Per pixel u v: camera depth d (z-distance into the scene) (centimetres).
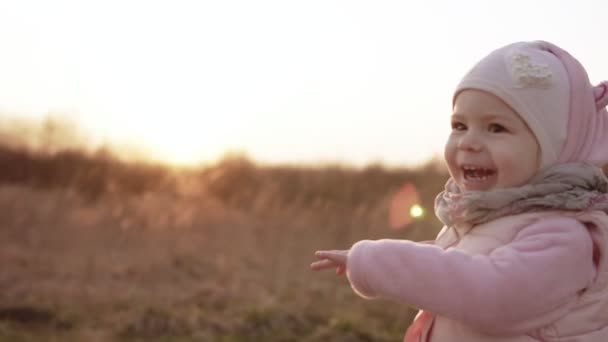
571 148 252
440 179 1246
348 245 1088
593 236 246
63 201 1209
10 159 1462
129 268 917
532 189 247
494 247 246
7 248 966
